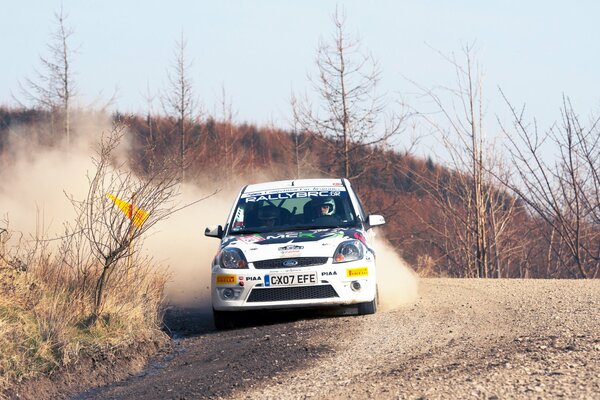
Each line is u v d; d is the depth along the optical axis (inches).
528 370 618.2
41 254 962.7
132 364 801.6
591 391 545.0
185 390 676.7
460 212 2492.6
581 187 1945.1
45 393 704.4
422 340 786.8
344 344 794.8
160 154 2485.2
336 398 588.4
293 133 3006.9
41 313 809.5
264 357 767.1
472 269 2353.6
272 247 960.3
